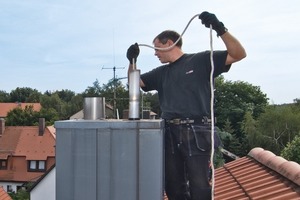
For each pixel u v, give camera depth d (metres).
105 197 2.14
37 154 38.28
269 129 45.75
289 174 4.44
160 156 2.12
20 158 38.56
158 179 2.12
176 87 2.67
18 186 37.41
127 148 2.13
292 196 3.90
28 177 37.44
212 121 2.40
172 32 2.76
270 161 5.29
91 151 2.16
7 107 88.19
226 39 2.41
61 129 2.20
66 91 112.00
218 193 4.88
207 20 2.39
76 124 2.18
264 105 58.22
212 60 2.40
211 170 2.44
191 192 2.56
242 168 5.79
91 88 34.22
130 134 2.13
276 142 44.91
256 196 4.28
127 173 2.13
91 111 2.46
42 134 39.97
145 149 2.13
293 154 32.06
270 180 4.75
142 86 3.03
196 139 2.53
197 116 2.57
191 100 2.59
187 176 2.64
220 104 57.59
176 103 2.64
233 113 56.47
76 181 2.17
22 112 62.28
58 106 82.81
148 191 2.12
